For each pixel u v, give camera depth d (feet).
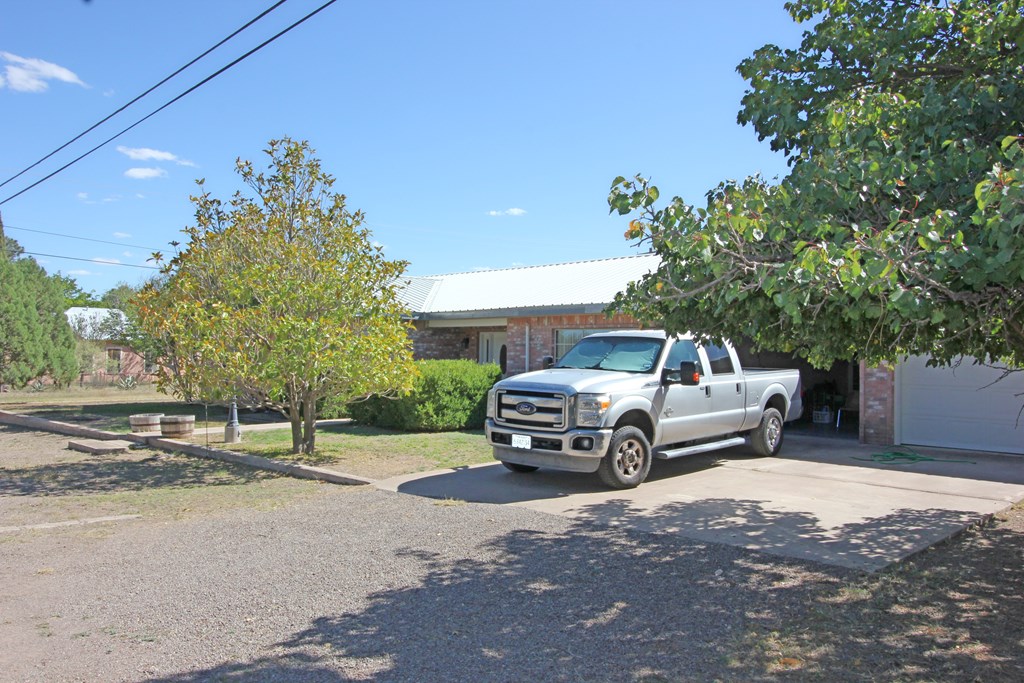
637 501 28.71
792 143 21.54
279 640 15.78
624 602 17.87
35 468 39.19
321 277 38.09
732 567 20.45
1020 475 33.47
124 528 25.88
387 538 23.81
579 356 36.45
